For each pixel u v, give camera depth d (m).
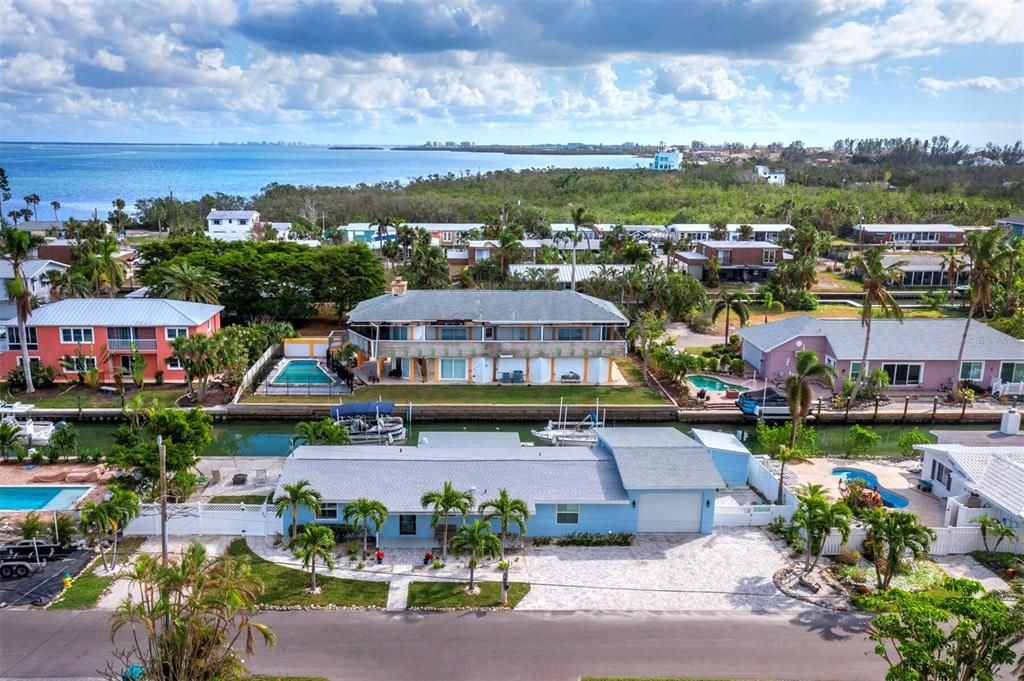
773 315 94.75
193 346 57.66
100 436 55.03
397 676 27.03
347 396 61.69
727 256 117.50
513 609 31.81
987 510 39.22
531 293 68.56
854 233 154.25
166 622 24.31
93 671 26.81
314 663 27.62
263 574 34.06
